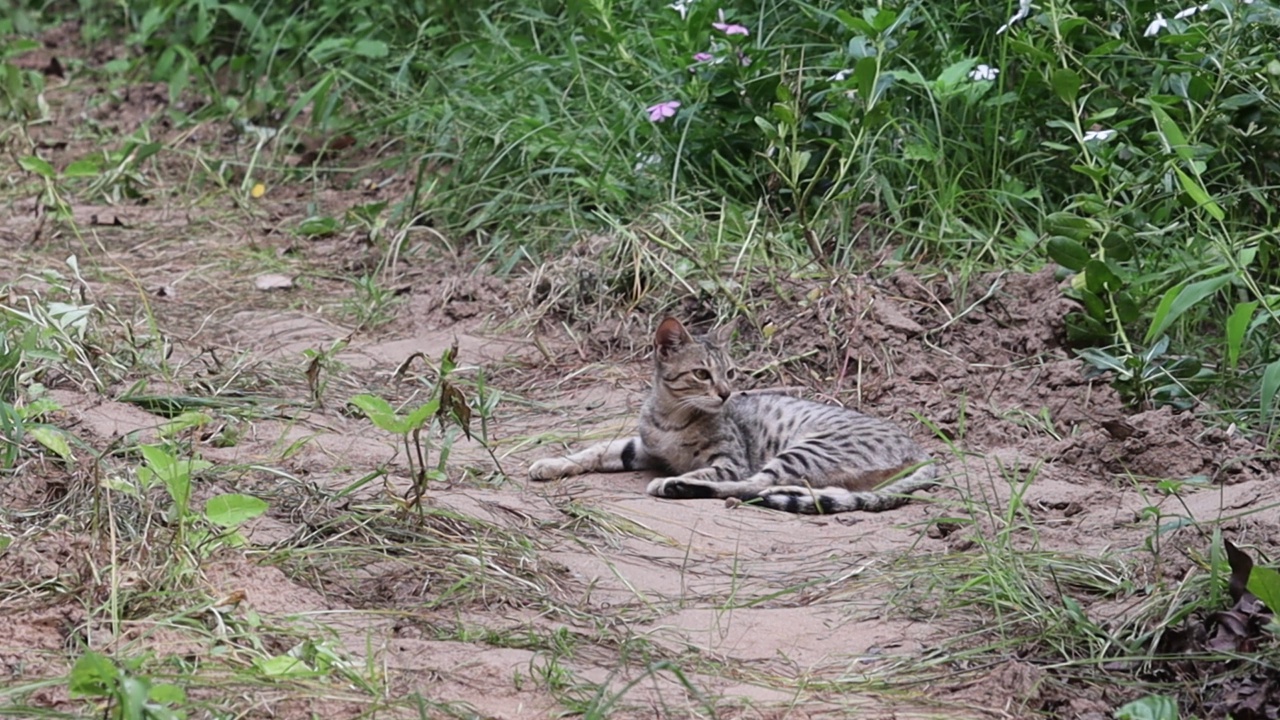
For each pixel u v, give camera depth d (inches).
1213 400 448.8
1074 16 521.7
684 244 535.5
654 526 375.6
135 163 697.0
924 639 308.5
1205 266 474.0
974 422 445.7
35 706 258.8
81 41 919.7
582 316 531.8
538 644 297.7
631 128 606.9
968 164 551.5
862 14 557.6
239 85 797.2
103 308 519.2
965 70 527.2
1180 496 374.3
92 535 313.9
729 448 434.6
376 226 618.5
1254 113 496.1
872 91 522.9
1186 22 521.3
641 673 288.5
